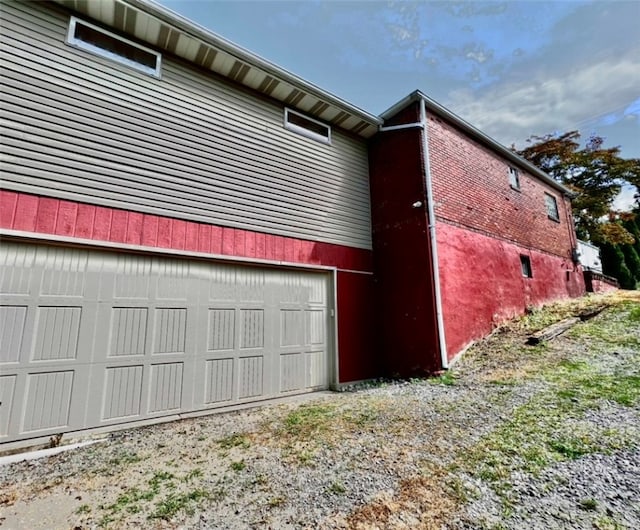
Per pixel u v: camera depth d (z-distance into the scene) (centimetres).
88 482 286
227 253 532
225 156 556
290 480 276
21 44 410
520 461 278
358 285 700
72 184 416
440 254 658
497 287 784
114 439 384
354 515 227
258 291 567
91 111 444
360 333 679
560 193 1262
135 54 499
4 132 384
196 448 351
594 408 361
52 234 394
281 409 480
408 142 716
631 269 2000
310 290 636
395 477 271
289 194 628
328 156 708
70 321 401
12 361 363
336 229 689
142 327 448
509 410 385
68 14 448
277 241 595
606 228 1844
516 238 920
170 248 478
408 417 398
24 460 336
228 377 509
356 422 396
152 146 486
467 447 309
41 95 412
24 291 380
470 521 215
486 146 885
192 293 496
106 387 412
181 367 469
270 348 562
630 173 1814
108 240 431
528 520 213
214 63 551
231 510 240
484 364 586
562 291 1077
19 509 248
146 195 469
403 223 698
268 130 620
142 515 237
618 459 267
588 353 552
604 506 220
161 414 444
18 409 360
